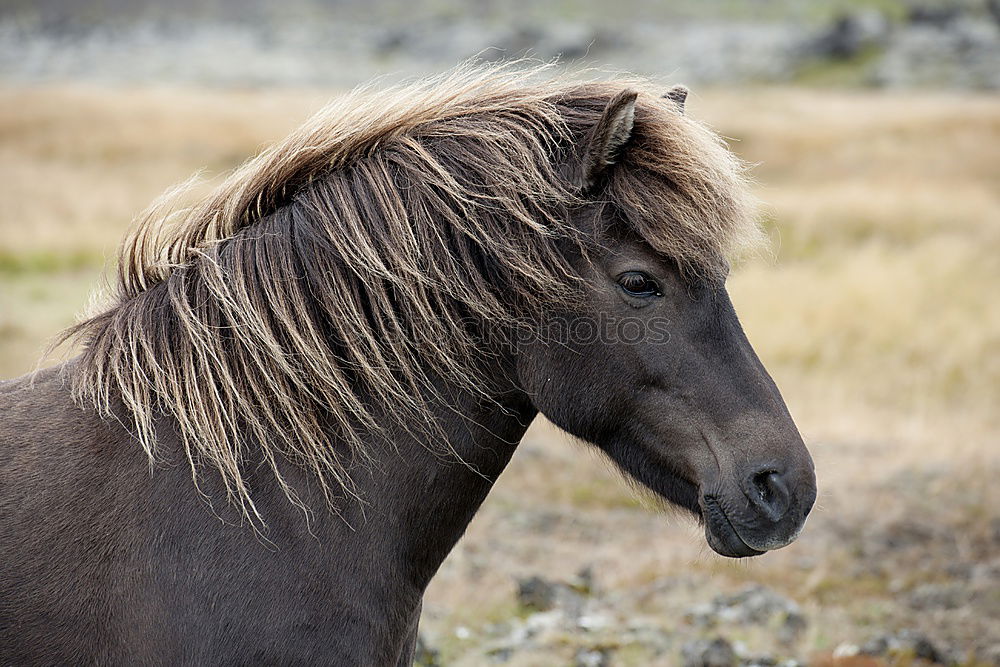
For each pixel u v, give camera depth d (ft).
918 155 188.55
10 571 15.07
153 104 254.27
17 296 96.53
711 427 16.67
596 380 16.98
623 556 44.65
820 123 224.12
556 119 17.21
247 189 17.58
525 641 34.63
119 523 15.49
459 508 17.94
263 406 16.35
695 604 38.91
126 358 16.58
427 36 454.40
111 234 125.18
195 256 17.47
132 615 15.24
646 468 17.63
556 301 16.58
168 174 179.52
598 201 16.74
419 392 17.07
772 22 609.42
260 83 383.65
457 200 16.69
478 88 18.29
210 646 15.24
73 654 15.15
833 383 77.87
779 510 16.39
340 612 16.12
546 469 55.98
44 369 17.75
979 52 349.61
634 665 32.96
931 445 62.23
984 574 43.47
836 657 33.86
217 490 15.90
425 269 16.75
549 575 42.06
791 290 102.83
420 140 17.37
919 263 112.98
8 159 180.14
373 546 16.75
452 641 34.83
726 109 253.85
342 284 16.60
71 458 15.85
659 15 653.71
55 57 428.97
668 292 16.69
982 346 87.20
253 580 15.58
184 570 15.42
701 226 16.26
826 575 43.09
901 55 354.95
